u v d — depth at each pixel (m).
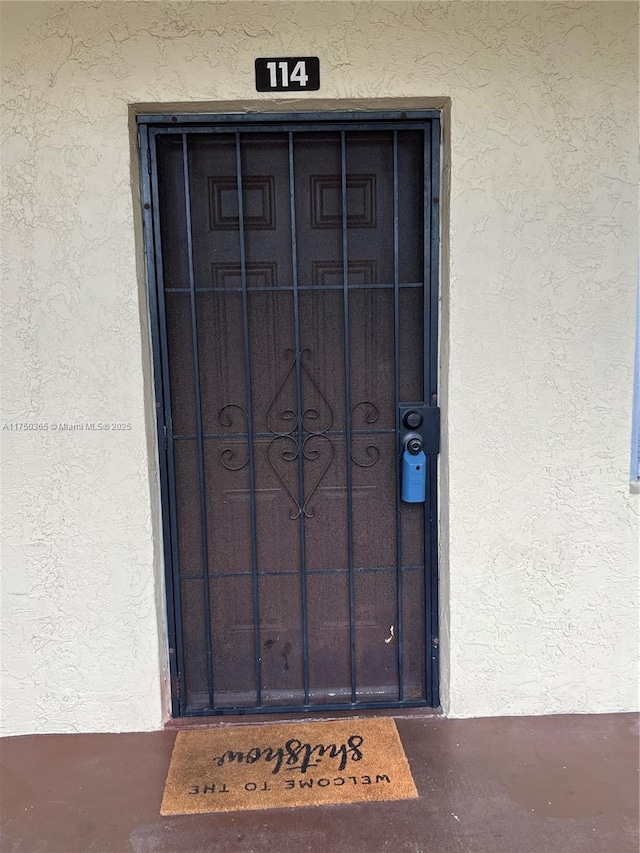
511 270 2.24
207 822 1.99
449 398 2.30
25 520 2.30
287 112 2.22
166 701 2.50
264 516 2.50
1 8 2.07
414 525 2.51
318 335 2.41
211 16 2.08
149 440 2.32
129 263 2.19
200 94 2.12
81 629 2.36
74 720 2.41
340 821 1.98
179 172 2.30
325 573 2.54
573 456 2.34
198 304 2.37
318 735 2.39
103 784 2.15
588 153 2.19
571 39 2.13
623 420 2.33
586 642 2.44
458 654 2.43
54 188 2.15
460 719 2.46
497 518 2.36
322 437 2.45
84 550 2.32
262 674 2.58
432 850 1.87
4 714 2.39
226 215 2.33
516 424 2.32
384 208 2.35
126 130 2.13
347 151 2.31
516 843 1.89
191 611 2.53
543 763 2.21
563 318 2.27
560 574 2.40
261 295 2.38
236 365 2.41
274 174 2.32
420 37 2.11
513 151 2.18
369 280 2.38
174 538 2.45
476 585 2.39
